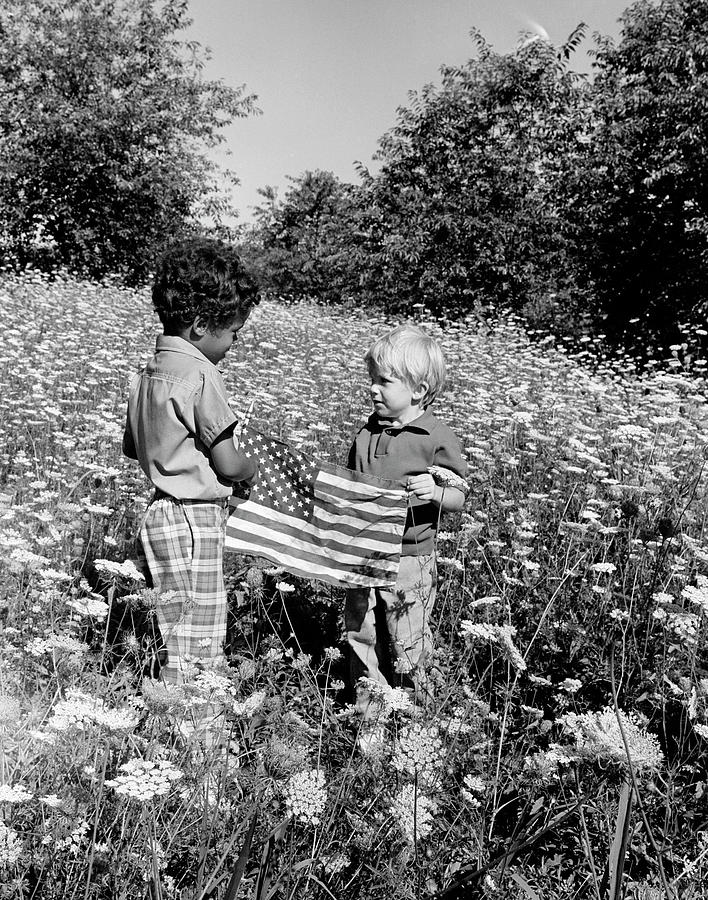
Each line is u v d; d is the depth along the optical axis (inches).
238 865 57.9
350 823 76.2
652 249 939.3
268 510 123.3
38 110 1119.0
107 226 1161.4
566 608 141.1
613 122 921.5
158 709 80.0
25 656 98.6
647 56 890.7
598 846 85.4
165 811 76.4
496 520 183.8
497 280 1086.4
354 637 122.3
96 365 293.3
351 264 1184.2
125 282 1115.9
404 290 1112.2
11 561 113.7
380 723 92.2
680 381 357.7
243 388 312.5
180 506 109.9
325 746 88.4
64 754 77.0
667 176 892.0
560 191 994.1
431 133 1154.7
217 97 1231.5
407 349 124.4
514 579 142.3
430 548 127.0
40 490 163.3
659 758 66.7
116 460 197.9
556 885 82.1
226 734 89.8
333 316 690.2
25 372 278.1
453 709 95.0
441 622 137.2
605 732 68.7
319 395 310.5
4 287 585.9
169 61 1219.9
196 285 108.4
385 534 120.6
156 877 61.0
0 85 1141.7
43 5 1162.6
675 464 203.5
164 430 109.0
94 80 1167.6
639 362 683.4
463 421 265.4
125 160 1166.3
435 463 126.9
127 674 96.6
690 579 145.1
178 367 109.3
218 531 112.7
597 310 992.2
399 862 75.2
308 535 122.8
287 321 573.6
